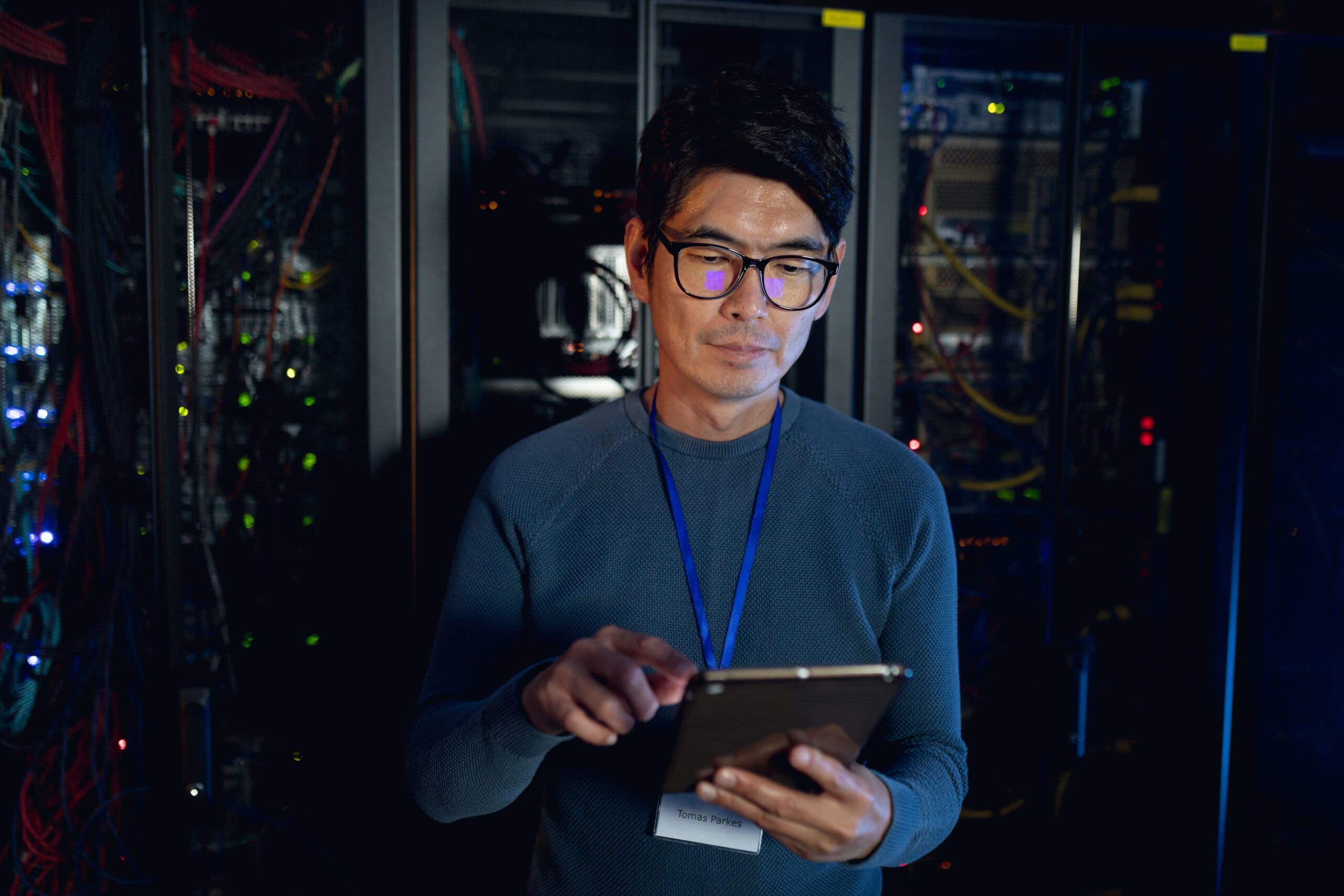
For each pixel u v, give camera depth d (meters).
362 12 1.46
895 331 1.66
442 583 1.53
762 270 0.90
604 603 0.99
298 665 1.54
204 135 1.49
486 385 1.57
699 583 0.99
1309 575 1.83
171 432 1.45
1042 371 1.78
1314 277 1.78
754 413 1.02
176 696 1.44
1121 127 1.75
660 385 1.04
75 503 1.50
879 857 0.77
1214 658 1.78
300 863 1.55
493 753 0.83
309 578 1.54
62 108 1.45
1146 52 1.70
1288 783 1.82
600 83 1.56
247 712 1.54
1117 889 1.80
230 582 1.53
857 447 1.04
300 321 1.52
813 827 0.72
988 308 1.76
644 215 0.97
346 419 1.53
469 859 1.55
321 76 1.50
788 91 0.92
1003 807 1.80
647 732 0.96
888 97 1.61
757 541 1.00
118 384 1.49
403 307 1.52
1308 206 1.76
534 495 1.01
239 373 1.52
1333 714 1.84
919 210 1.72
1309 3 1.66
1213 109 1.74
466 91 1.53
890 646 1.00
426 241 1.49
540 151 1.56
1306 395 1.80
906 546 1.00
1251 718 1.77
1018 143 1.74
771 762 0.73
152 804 1.54
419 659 1.53
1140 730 1.81
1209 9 1.67
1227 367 1.73
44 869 1.51
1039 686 1.77
